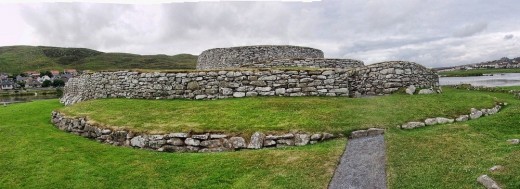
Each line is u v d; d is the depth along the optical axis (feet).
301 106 57.98
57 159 44.75
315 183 33.81
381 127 48.16
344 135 46.85
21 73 563.07
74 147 49.44
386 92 68.95
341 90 67.62
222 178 37.11
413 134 45.09
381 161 37.55
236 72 69.15
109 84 79.05
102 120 56.75
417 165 35.14
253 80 68.59
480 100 60.85
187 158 43.19
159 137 47.78
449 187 29.63
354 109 55.67
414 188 30.48
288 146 45.19
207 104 62.59
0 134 57.00
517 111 52.42
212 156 43.11
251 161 40.52
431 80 75.15
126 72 76.59
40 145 50.37
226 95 68.74
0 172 41.83
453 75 427.33
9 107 93.40
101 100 74.49
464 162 34.37
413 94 67.00
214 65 113.80
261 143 45.47
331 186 33.01
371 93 69.92
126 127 51.80
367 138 45.75
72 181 38.68
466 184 29.60
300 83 67.82
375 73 69.92
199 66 123.95
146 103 67.00
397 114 52.75
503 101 65.05
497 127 46.68
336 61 97.19
